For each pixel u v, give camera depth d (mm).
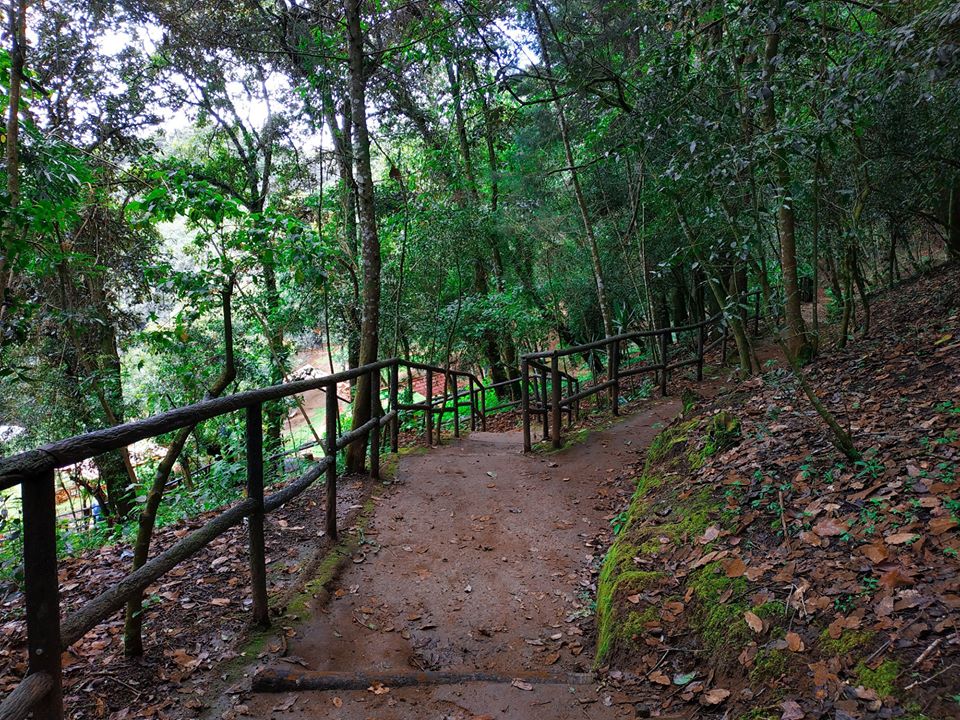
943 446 3547
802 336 7113
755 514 3662
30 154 5332
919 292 8492
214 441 9391
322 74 8703
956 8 3375
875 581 2688
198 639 3234
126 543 5113
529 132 12312
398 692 2898
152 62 12273
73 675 2906
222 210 4852
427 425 8102
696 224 8102
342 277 11055
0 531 5492
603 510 5676
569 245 12961
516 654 3500
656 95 5070
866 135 6312
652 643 3068
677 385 10195
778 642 2617
